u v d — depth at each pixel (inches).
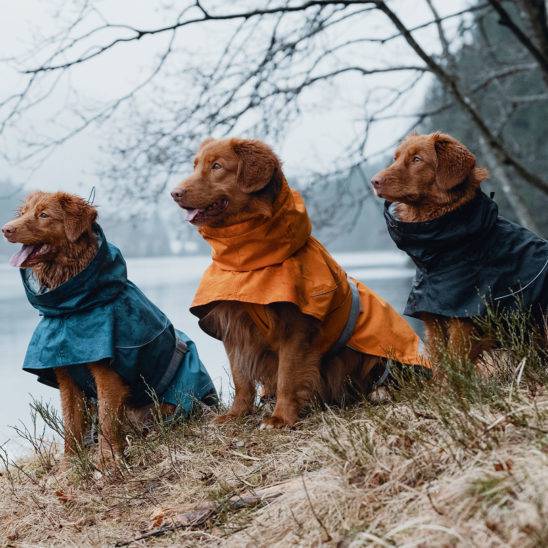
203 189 201.8
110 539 159.6
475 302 195.8
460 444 142.3
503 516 116.6
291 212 202.8
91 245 207.9
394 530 121.0
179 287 1485.0
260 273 201.3
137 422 223.0
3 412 383.2
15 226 200.5
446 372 175.0
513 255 197.3
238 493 164.2
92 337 199.0
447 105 452.1
